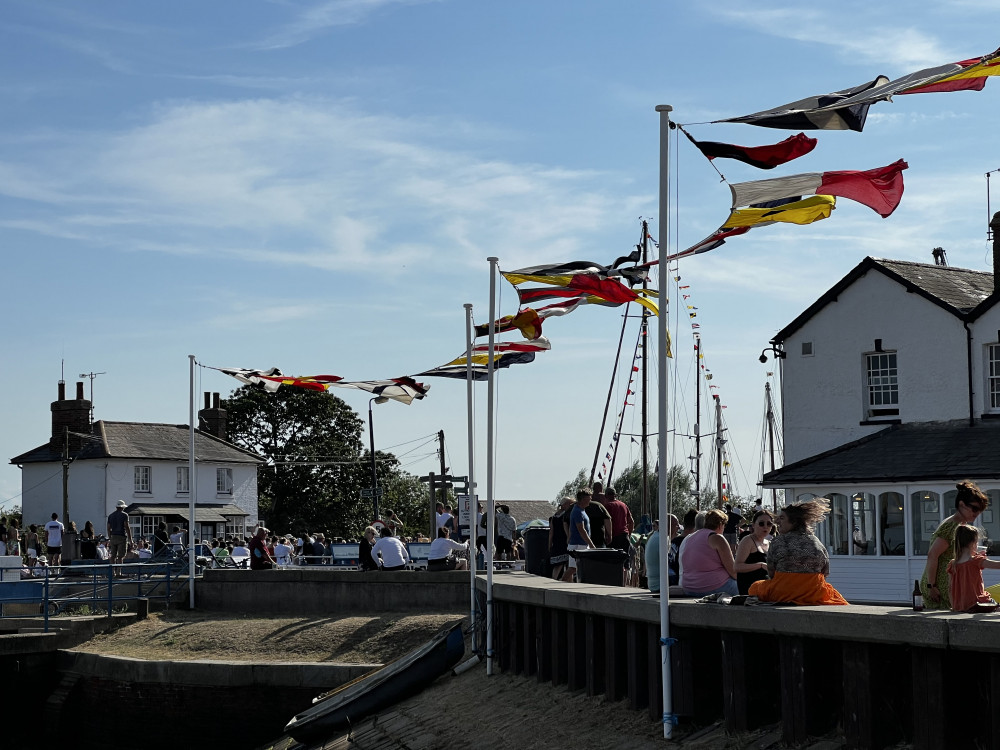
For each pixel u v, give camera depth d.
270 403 81.00
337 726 17.38
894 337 30.80
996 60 9.91
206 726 21.83
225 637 24.08
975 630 7.45
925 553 27.23
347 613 25.22
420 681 17.34
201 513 66.38
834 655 8.95
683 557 11.85
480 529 27.00
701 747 9.76
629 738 10.77
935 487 27.09
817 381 32.16
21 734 24.38
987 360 29.28
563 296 16.17
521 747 11.95
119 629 25.89
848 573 28.55
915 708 7.97
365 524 81.19
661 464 10.60
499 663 16.34
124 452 64.38
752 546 11.62
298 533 79.25
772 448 60.34
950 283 32.00
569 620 13.32
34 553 40.59
